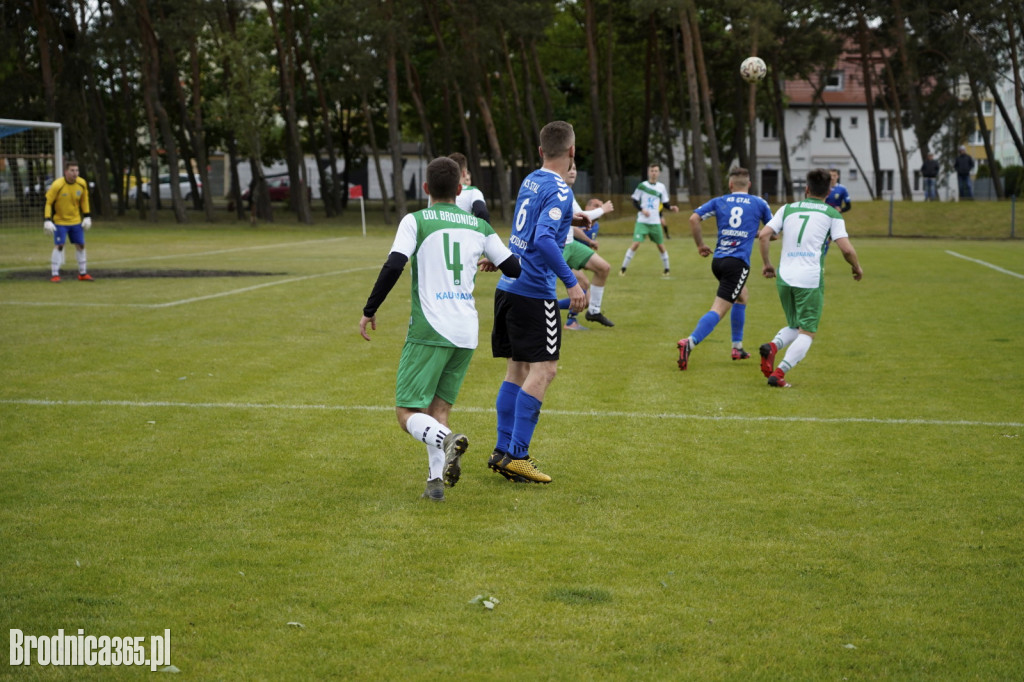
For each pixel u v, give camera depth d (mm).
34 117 45781
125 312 13648
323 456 6441
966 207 41344
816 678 3453
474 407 7973
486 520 5184
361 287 17422
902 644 3721
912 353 10875
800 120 69375
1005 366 10008
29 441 6703
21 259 24062
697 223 9961
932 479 5961
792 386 8977
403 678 3426
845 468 6203
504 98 51562
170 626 3832
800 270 8906
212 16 44938
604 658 3580
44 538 4820
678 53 52594
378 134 62781
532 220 6004
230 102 47094
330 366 9703
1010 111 77812
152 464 6184
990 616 3980
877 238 38250
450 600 4098
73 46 48500
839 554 4680
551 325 5953
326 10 45344
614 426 7352
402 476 6016
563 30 57719
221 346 10852
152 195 47031
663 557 4625
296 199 58375
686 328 12828
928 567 4516
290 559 4566
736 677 3449
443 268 5484
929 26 46281
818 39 49438
